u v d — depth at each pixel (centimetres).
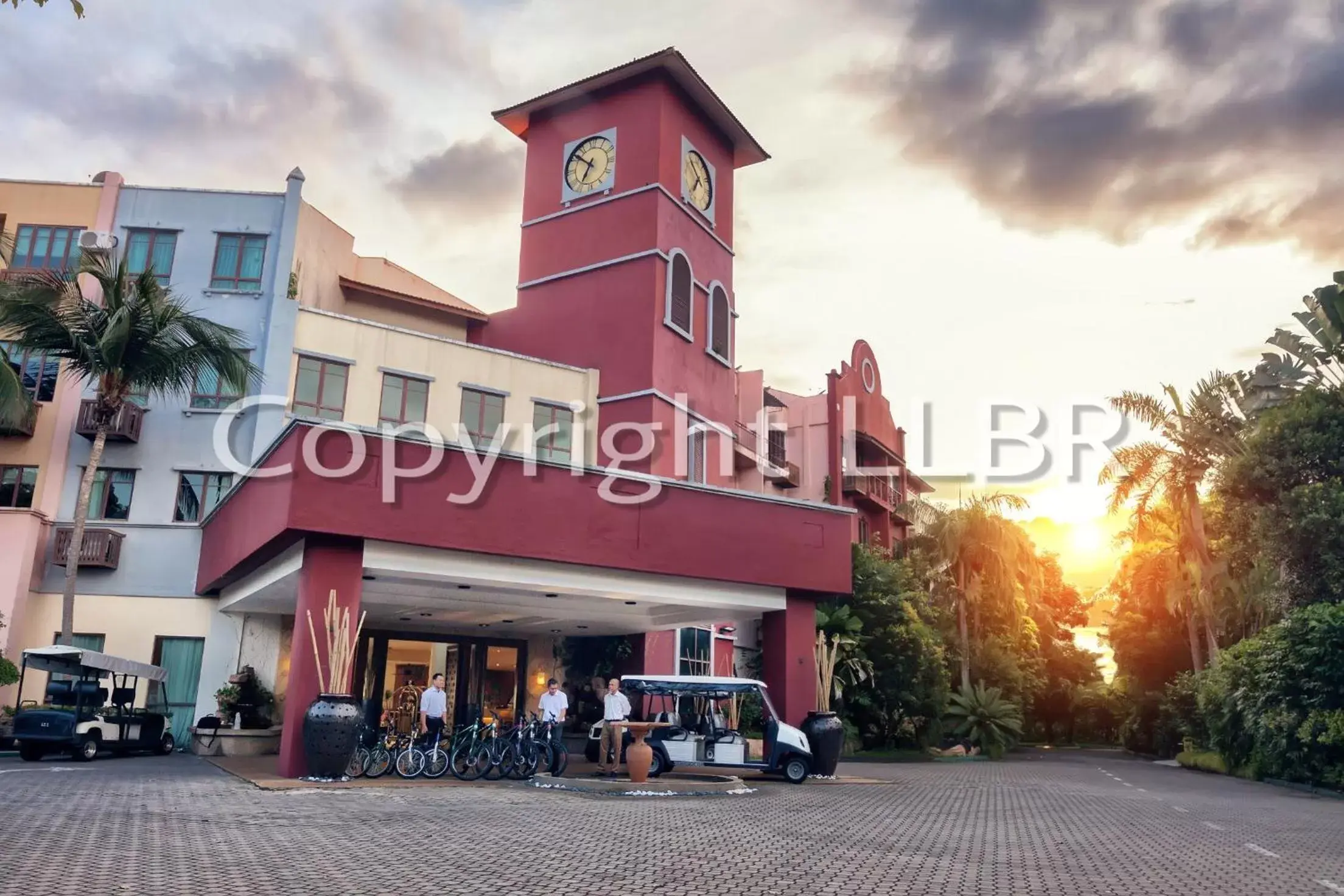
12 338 2519
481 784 1516
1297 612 2152
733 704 2067
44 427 2472
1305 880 802
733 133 3144
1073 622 5991
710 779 1658
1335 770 1945
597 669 2636
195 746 2141
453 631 2497
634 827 1016
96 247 2520
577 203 2892
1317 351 2775
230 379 2158
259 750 2138
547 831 962
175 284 2547
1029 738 5747
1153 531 3828
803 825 1089
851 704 3222
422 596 1886
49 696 1936
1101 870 823
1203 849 989
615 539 1788
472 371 2558
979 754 3534
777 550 2006
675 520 1877
